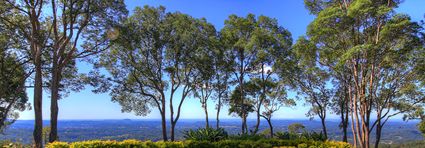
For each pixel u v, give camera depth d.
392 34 17.38
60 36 21.75
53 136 18.27
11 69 24.30
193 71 26.88
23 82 24.66
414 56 20.09
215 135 18.36
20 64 23.67
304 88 27.95
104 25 19.88
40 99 18.17
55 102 18.73
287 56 25.58
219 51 25.77
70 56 20.30
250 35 26.66
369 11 17.09
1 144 17.11
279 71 26.78
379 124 23.97
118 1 19.53
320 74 25.41
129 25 21.92
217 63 26.58
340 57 19.48
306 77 27.05
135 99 27.00
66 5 18.61
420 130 31.28
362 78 20.25
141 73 25.56
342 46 20.23
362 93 20.42
